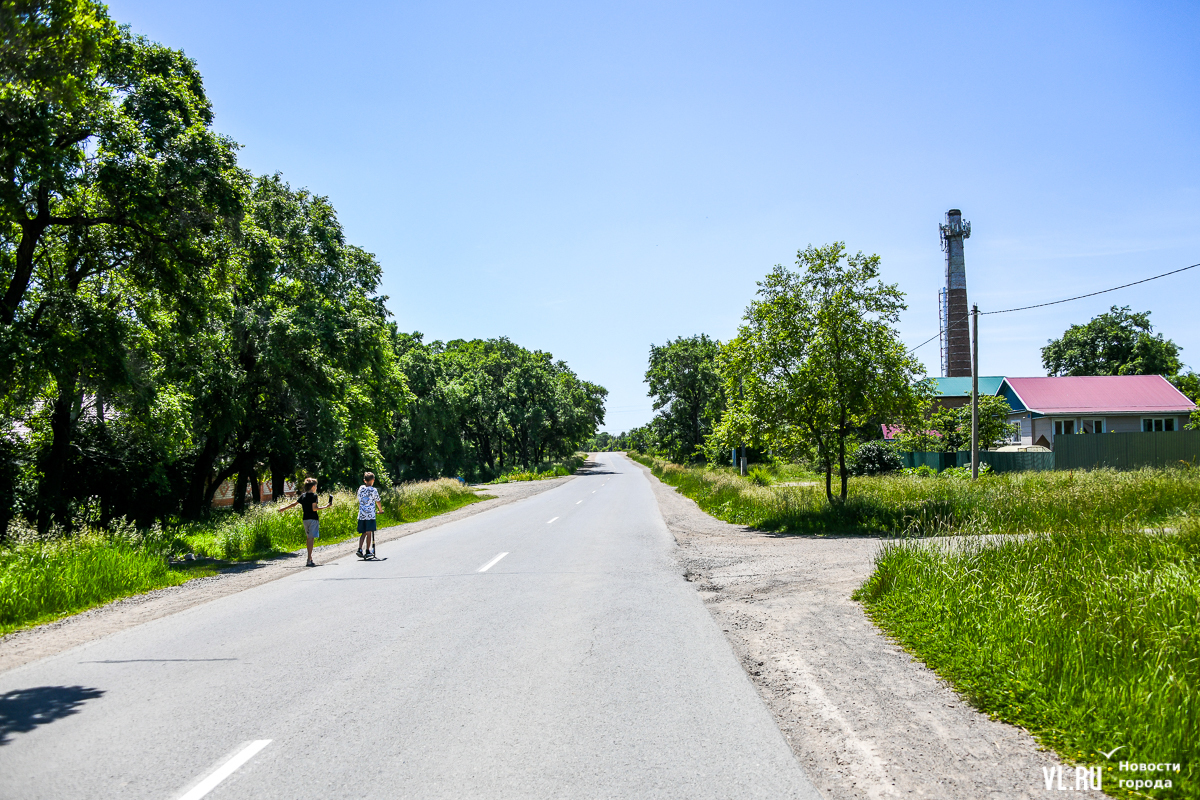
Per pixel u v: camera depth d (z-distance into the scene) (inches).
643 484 1915.6
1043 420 1771.7
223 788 142.6
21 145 502.6
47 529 727.1
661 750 160.6
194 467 1093.8
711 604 334.0
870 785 141.9
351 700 198.4
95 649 265.6
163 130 621.3
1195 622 218.5
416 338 2593.5
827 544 539.2
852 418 722.8
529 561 484.4
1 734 175.3
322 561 526.6
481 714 185.6
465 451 2859.3
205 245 685.9
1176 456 1208.2
